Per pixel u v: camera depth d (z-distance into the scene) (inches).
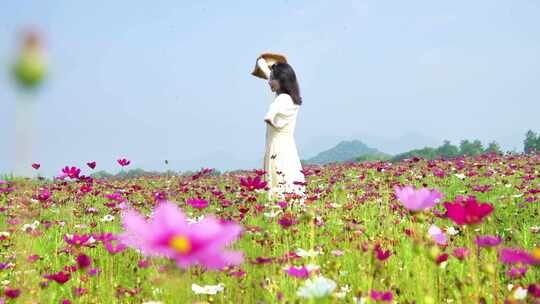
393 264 122.7
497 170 388.5
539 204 228.8
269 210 216.8
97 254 150.9
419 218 74.7
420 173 368.8
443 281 103.6
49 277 98.6
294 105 273.9
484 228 172.9
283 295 87.7
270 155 275.3
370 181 346.9
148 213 243.9
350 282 112.9
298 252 106.1
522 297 81.2
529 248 152.3
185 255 38.8
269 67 300.4
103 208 265.3
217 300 100.0
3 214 215.9
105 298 112.9
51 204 256.4
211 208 237.9
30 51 28.6
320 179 388.5
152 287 109.3
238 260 38.7
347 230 170.9
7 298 92.9
